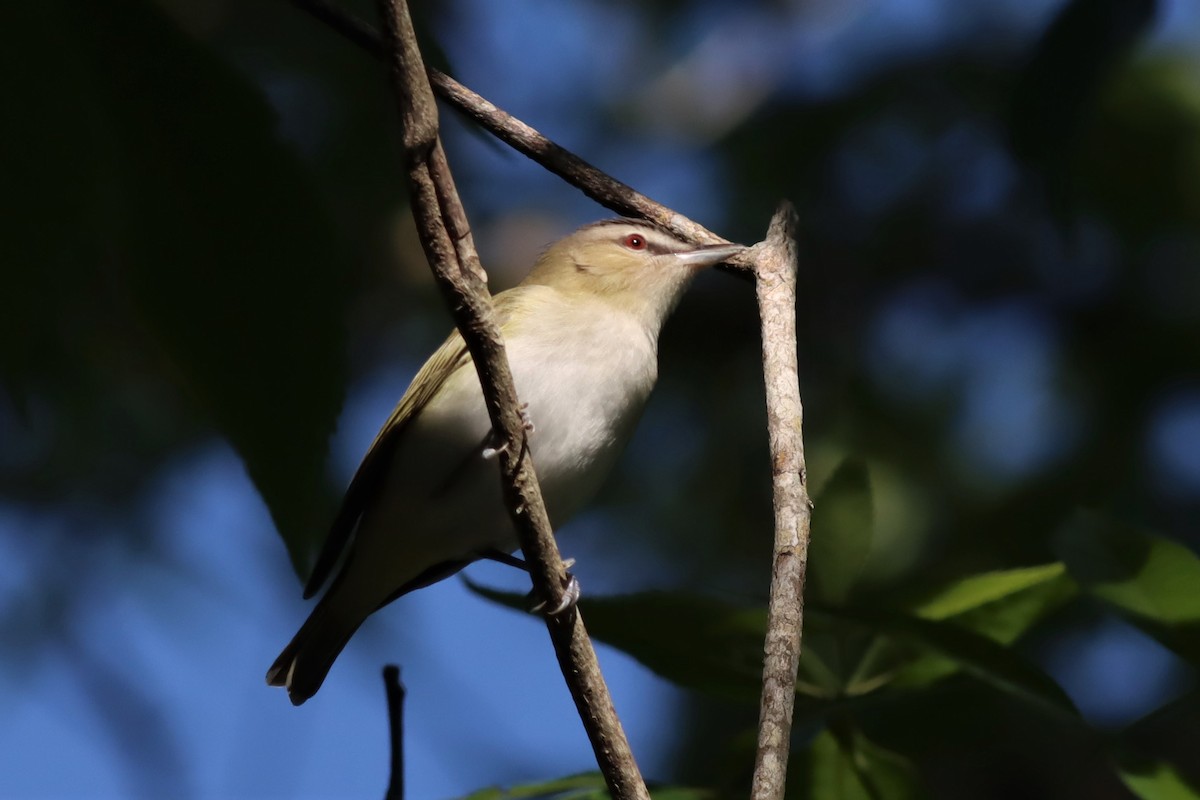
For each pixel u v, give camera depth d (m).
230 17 11.86
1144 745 7.96
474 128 6.50
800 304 13.61
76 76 4.15
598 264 9.07
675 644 5.19
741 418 13.27
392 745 5.40
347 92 11.25
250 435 4.47
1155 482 12.21
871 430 12.41
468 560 8.63
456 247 4.72
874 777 5.17
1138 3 5.25
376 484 8.34
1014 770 10.84
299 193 4.41
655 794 5.12
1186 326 12.83
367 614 8.62
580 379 8.21
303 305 4.46
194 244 4.39
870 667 5.23
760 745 4.23
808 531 4.86
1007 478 12.20
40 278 4.11
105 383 12.68
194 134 4.35
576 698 4.95
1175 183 12.05
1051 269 13.45
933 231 13.94
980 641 4.75
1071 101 5.34
